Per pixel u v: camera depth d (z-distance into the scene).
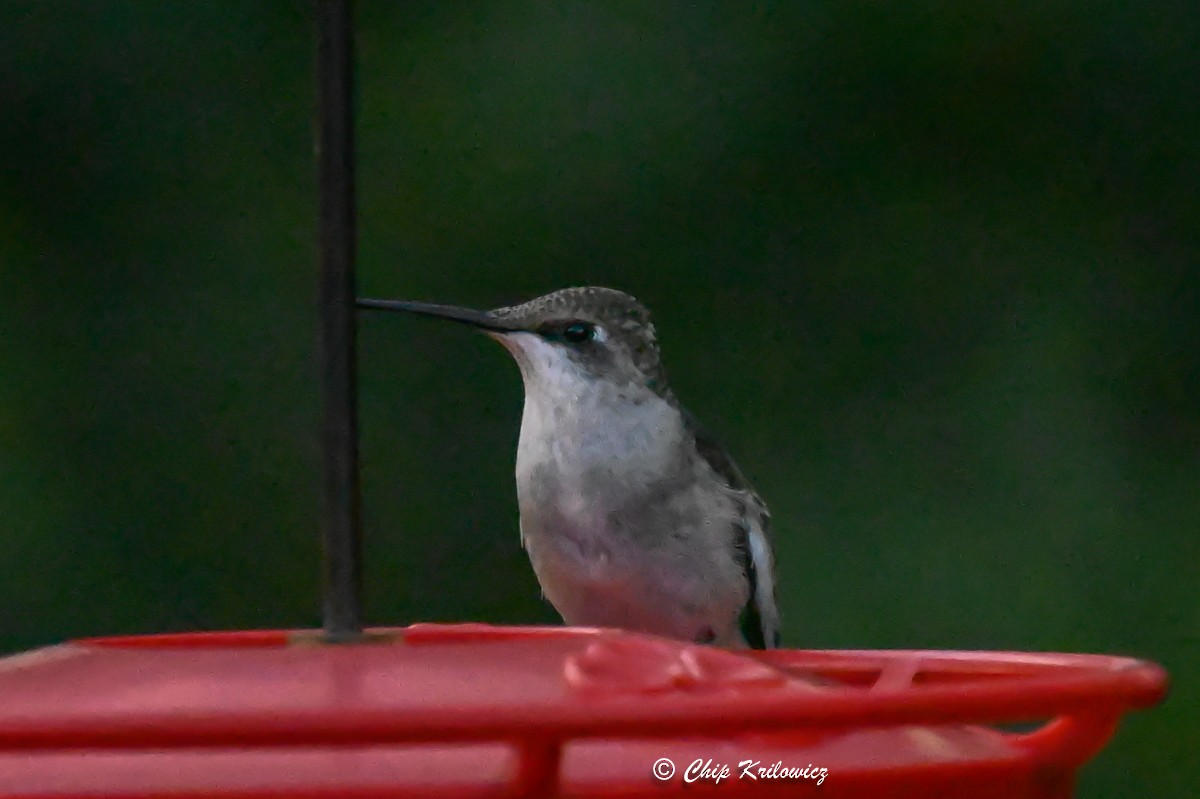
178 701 3.51
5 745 2.91
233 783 3.25
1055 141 11.88
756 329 11.70
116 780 3.30
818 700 3.13
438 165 11.84
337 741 2.94
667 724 3.04
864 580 11.09
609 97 11.98
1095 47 11.98
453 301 11.70
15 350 11.55
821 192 11.94
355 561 4.29
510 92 11.94
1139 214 11.72
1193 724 10.48
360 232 11.73
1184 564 10.85
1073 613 10.80
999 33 12.00
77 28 11.95
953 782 3.59
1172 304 11.47
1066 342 11.46
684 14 12.05
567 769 3.40
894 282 11.69
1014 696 3.26
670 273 11.77
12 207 11.74
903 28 12.04
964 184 11.87
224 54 11.99
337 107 4.31
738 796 3.40
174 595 11.34
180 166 11.86
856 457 11.41
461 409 11.55
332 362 4.30
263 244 11.77
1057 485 11.15
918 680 4.38
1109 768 10.53
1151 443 11.19
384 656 3.83
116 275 11.70
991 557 11.03
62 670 3.81
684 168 11.91
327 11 4.31
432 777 3.25
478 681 3.62
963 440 11.38
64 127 11.86
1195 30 11.86
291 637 4.25
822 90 12.01
